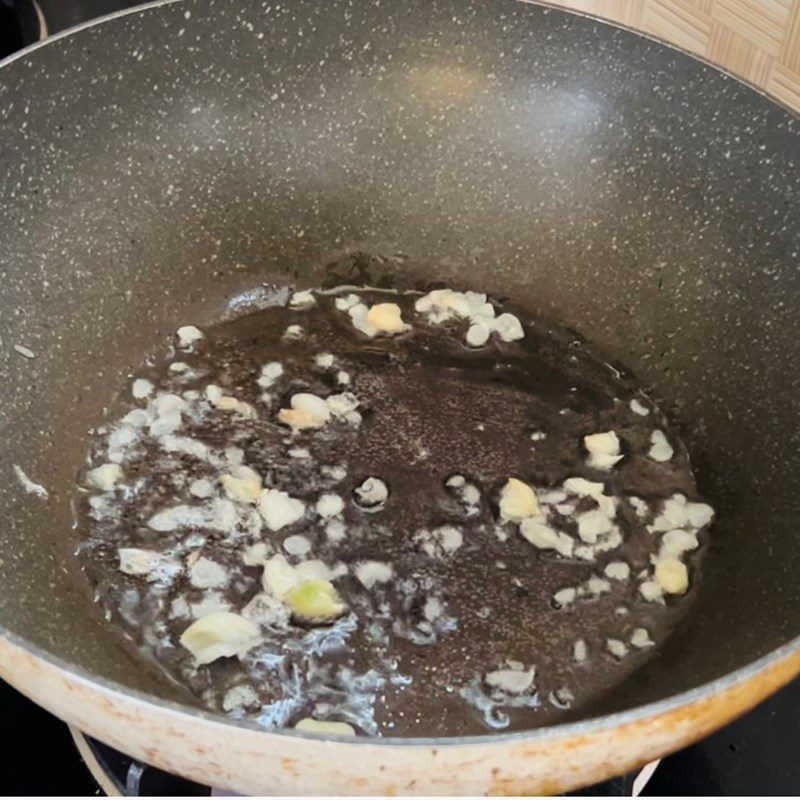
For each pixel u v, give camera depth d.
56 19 0.59
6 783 0.43
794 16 0.49
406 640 0.45
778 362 0.49
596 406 0.52
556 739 0.35
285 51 0.52
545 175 0.54
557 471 0.50
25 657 0.36
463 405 0.51
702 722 0.36
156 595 0.46
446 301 0.54
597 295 0.54
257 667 0.44
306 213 0.55
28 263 0.49
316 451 0.50
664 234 0.52
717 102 0.50
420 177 0.55
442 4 0.52
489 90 0.53
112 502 0.48
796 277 0.48
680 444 0.51
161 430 0.50
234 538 0.47
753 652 0.42
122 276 0.52
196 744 0.35
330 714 0.43
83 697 0.36
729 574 0.46
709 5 0.52
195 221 0.53
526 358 0.53
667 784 0.42
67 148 0.50
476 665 0.45
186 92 0.52
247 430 0.50
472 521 0.48
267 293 0.55
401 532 0.47
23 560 0.45
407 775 0.35
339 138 0.54
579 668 0.45
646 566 0.47
